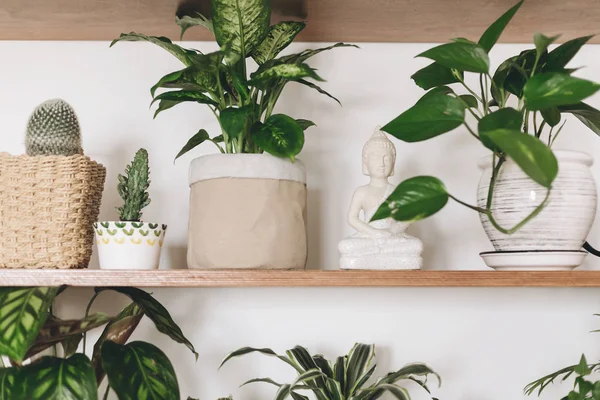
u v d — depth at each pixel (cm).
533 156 82
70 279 103
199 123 134
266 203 105
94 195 111
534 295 132
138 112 134
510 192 104
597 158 135
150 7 121
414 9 122
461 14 124
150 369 101
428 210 90
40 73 134
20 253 104
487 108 109
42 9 121
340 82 136
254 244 104
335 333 130
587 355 131
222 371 129
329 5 121
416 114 97
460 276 103
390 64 137
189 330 129
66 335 104
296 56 113
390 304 131
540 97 92
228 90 114
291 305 131
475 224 134
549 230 102
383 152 113
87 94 134
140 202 111
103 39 135
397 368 130
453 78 111
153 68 135
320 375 108
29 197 104
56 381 97
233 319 130
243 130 111
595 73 137
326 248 132
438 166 135
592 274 103
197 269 105
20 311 97
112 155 133
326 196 133
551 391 130
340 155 134
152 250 107
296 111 134
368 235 108
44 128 107
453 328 131
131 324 112
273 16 125
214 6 108
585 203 103
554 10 123
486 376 130
